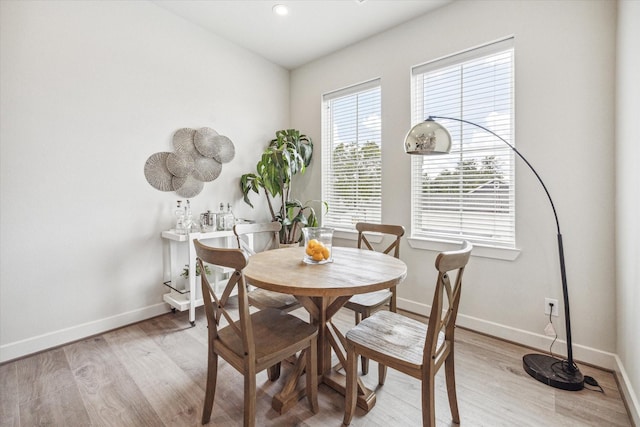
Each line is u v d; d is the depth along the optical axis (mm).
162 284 2812
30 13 2082
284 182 3371
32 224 2133
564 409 1591
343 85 3377
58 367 1972
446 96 2650
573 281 2035
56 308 2240
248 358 1289
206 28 3045
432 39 2662
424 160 2797
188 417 1543
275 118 3789
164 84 2775
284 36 3154
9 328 2055
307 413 1571
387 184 3000
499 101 2365
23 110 2074
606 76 1886
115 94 2484
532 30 2146
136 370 1943
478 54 2428
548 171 2105
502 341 2311
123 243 2562
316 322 1849
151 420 1521
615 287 1885
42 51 2137
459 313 2547
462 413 1562
